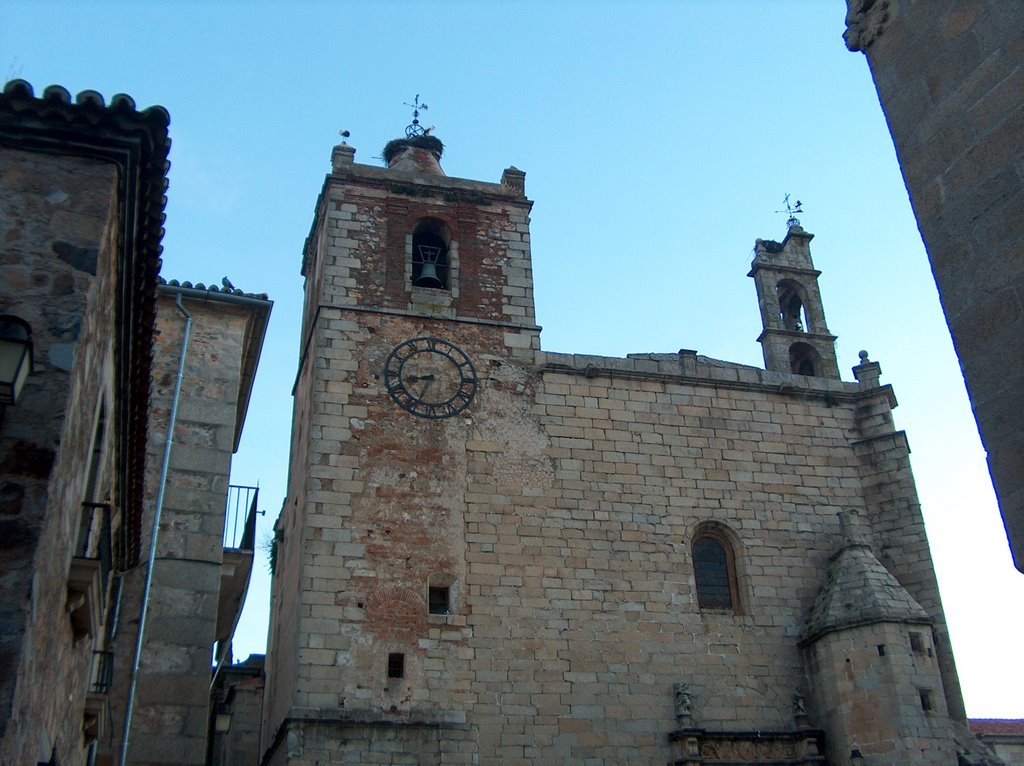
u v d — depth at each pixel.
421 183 32.03
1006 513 8.52
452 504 26.89
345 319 28.88
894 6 10.59
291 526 28.78
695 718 25.61
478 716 24.31
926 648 25.72
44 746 10.67
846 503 29.98
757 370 31.47
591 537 27.44
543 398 29.23
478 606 25.69
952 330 9.23
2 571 8.66
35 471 9.12
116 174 10.88
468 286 30.66
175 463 20.77
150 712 18.58
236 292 22.66
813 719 26.36
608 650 25.95
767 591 28.00
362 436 27.17
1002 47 9.30
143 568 19.58
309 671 23.84
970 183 9.34
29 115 10.84
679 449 29.44
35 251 10.20
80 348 9.91
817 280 35.88
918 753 24.05
